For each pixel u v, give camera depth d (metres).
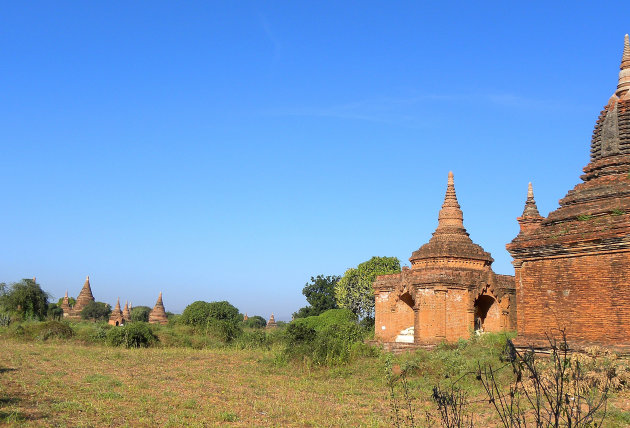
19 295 68.31
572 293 21.17
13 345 40.97
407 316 39.19
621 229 19.80
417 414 17.81
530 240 22.67
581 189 22.67
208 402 19.86
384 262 59.44
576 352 19.91
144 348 42.41
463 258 37.19
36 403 18.25
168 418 16.81
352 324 36.56
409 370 25.36
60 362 30.70
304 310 81.06
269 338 47.12
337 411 18.55
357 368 28.06
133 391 21.45
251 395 21.69
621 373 17.38
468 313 35.22
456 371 23.61
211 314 58.84
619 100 22.97
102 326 48.41
